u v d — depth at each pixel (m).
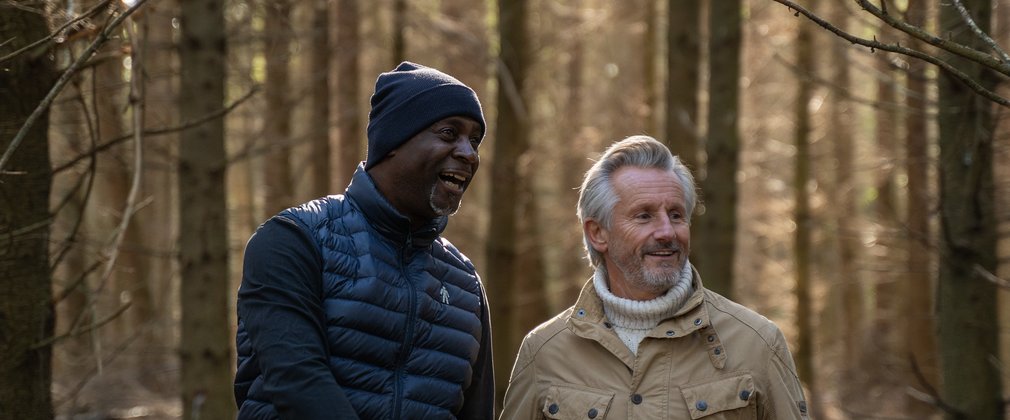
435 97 2.74
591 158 3.50
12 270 3.29
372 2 11.73
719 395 2.89
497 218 8.49
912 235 4.43
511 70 8.53
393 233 2.74
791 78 15.64
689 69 7.64
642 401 2.94
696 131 7.62
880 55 5.04
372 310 2.64
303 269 2.58
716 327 3.00
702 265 7.11
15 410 3.29
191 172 5.35
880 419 7.26
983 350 4.01
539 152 14.93
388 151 2.76
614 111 15.91
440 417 2.74
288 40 7.44
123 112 3.73
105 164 6.99
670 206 3.01
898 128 12.47
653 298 3.05
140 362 11.12
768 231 17.88
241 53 8.65
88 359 6.68
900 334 14.00
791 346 15.68
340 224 2.71
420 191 2.76
